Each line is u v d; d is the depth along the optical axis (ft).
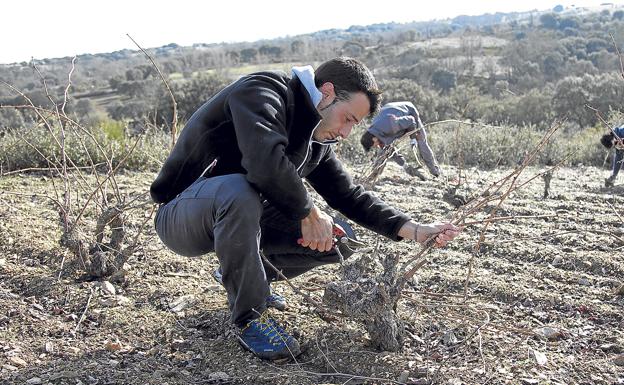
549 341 8.63
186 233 8.11
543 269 11.28
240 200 7.39
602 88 38.93
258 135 7.27
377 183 19.76
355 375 7.72
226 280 7.79
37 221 13.64
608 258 11.50
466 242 12.90
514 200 17.34
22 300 10.05
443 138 30.01
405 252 12.51
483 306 9.77
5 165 19.52
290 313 9.50
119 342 8.78
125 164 20.65
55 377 7.61
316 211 7.86
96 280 10.80
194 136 8.05
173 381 7.64
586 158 30.07
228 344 8.55
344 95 7.75
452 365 7.85
